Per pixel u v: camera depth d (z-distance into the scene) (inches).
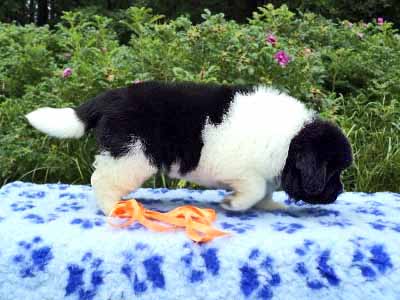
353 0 148.8
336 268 33.2
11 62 80.1
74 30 86.2
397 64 82.4
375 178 67.4
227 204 41.1
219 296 32.8
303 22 94.9
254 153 38.1
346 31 95.3
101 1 168.9
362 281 33.0
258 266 33.1
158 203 44.6
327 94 79.1
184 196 47.9
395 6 148.9
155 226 36.2
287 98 41.1
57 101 66.2
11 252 34.3
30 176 67.0
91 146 66.1
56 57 89.7
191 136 37.9
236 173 38.7
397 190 67.7
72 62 74.5
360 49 90.4
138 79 65.1
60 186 50.5
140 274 33.3
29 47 81.7
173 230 36.0
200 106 38.3
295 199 39.6
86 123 39.8
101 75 67.1
